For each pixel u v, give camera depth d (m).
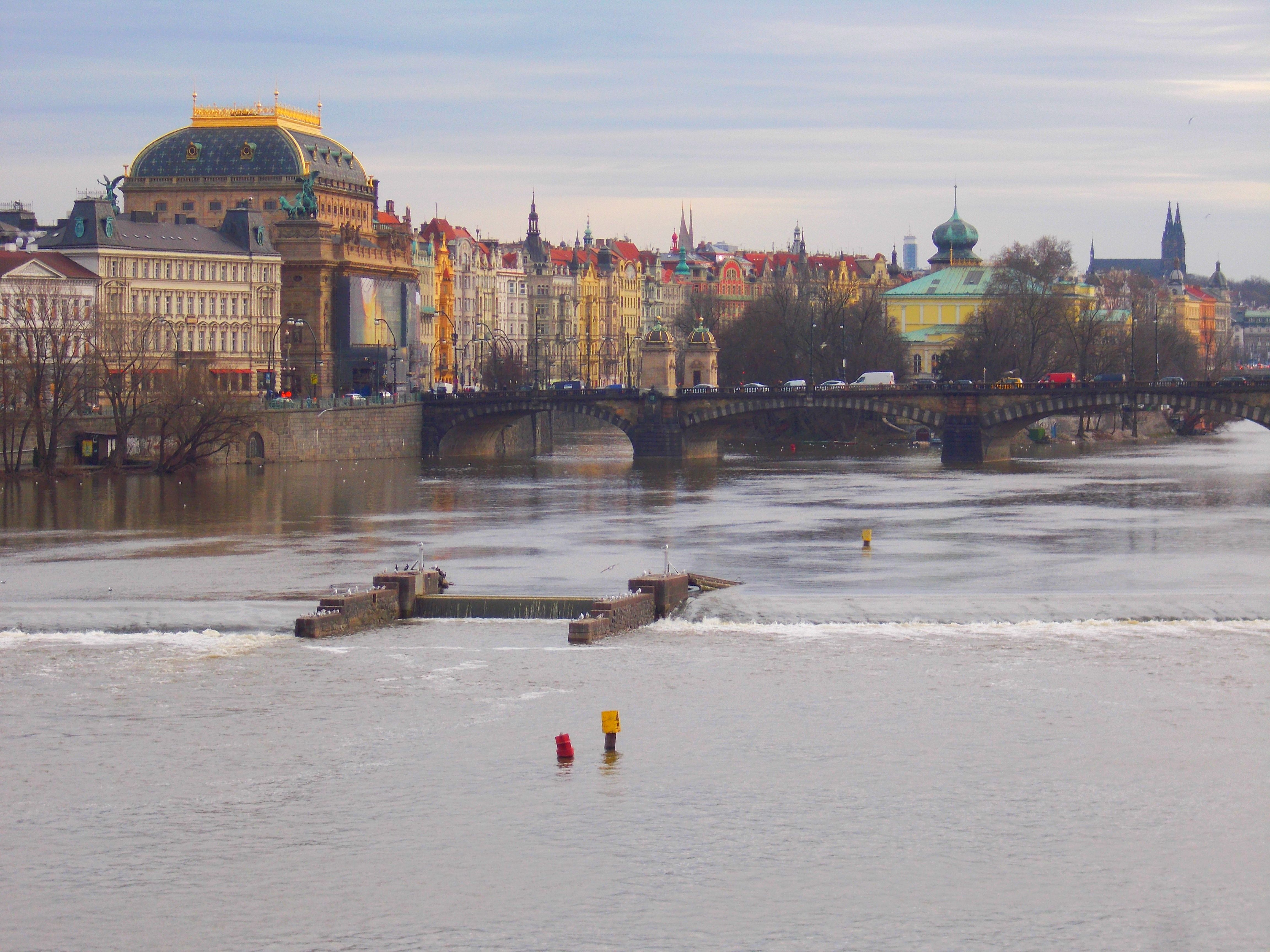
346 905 97.12
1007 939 93.00
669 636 155.62
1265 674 140.38
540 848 104.62
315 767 118.56
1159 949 91.88
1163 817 108.75
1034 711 130.25
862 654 147.62
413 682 139.38
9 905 97.38
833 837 105.88
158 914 96.25
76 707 132.62
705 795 112.94
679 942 92.88
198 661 146.62
